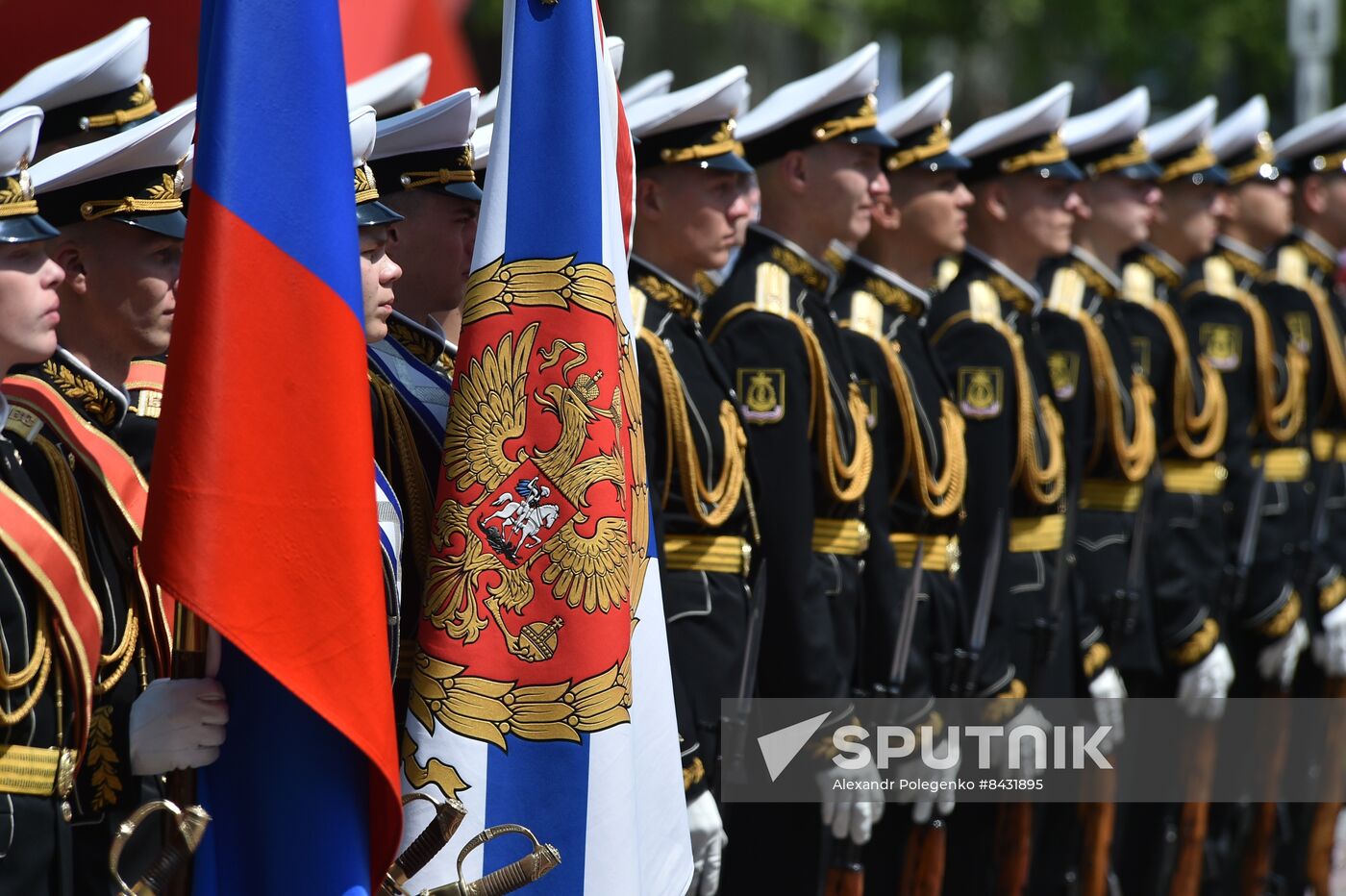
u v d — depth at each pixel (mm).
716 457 14883
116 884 8977
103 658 9859
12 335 9086
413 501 10742
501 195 10242
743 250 16547
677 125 15164
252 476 8648
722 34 49562
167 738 8953
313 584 8727
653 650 10961
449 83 22766
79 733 9391
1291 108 52000
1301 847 24078
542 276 10156
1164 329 22266
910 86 51188
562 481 10062
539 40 10266
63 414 10000
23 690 9156
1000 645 18453
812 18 45969
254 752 9102
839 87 16562
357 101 14656
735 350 15703
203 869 9062
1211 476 22562
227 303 8695
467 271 12094
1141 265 23078
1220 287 23703
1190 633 21828
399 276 11094
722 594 14812
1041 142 19594
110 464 10148
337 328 8883
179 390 8680
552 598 10008
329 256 8906
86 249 10352
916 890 17359
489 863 9875
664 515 14703
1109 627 20719
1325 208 26016
